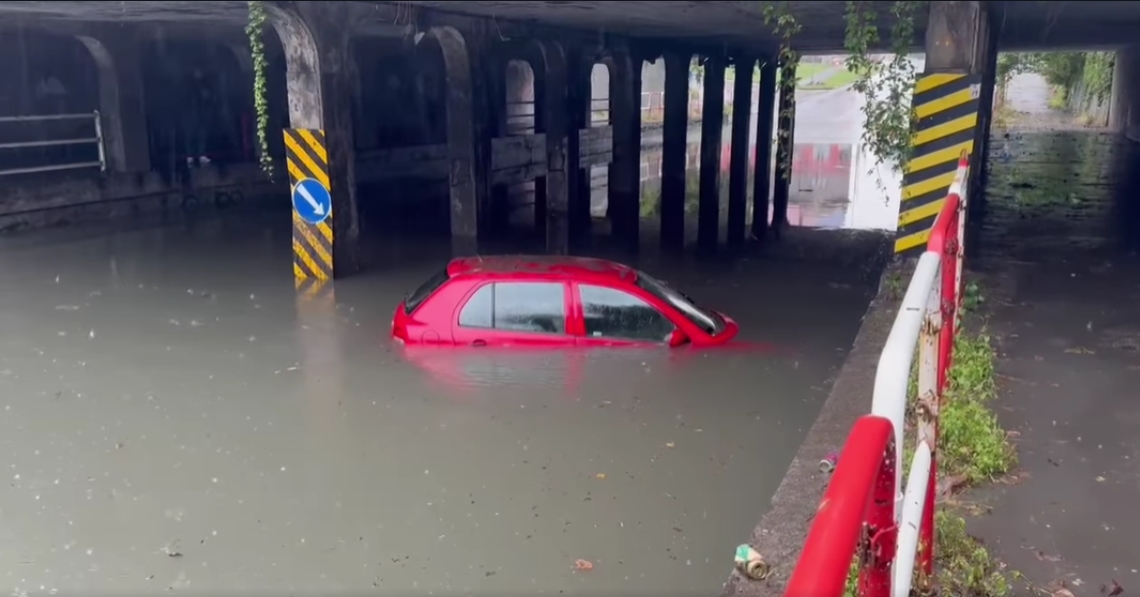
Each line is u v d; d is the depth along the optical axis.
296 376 7.87
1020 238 13.09
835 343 8.91
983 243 12.61
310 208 11.78
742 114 23.45
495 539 5.24
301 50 11.42
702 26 16.62
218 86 21.09
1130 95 34.84
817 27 16.09
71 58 18.50
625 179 20.72
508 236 17.17
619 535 5.26
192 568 4.98
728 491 5.75
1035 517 4.50
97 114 17.56
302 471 6.11
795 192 31.00
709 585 4.78
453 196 15.89
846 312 10.87
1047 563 4.09
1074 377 6.57
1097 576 3.98
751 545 4.25
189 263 12.98
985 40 9.60
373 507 5.63
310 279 11.92
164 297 10.86
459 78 15.22
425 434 6.61
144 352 8.67
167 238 15.20
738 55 23.03
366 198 21.34
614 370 7.72
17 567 5.00
